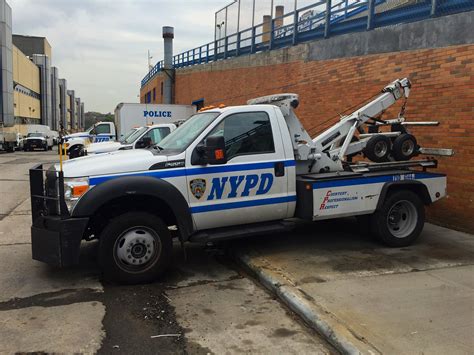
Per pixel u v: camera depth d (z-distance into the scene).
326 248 6.53
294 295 4.68
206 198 5.60
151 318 4.38
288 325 4.25
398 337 3.76
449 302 4.50
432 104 7.91
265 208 5.96
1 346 3.79
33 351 3.71
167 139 6.28
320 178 6.13
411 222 6.68
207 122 5.79
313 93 12.15
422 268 5.59
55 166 5.50
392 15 10.28
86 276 5.59
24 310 4.55
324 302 4.50
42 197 5.20
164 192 5.29
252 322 4.31
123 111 22.16
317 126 11.88
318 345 3.86
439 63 7.77
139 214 5.25
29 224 8.53
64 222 5.01
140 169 5.33
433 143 7.89
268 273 5.37
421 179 6.72
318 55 11.88
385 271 5.47
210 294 5.05
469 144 7.25
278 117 6.10
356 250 6.43
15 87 56.25
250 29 19.58
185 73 29.47
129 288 5.20
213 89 23.14
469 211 7.32
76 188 5.09
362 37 9.91
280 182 6.01
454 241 6.88
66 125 113.38
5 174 17.42
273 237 7.19
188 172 5.48
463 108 7.32
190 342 3.89
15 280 5.44
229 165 5.70
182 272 5.85
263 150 5.95
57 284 5.31
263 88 16.31
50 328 4.13
